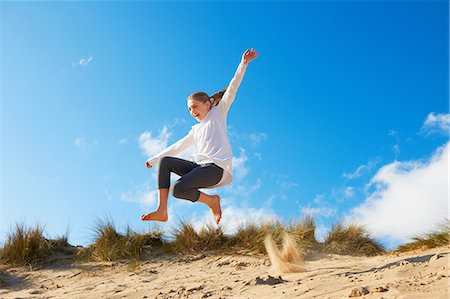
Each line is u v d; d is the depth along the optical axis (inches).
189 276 230.1
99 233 295.1
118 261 274.4
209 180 168.2
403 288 127.5
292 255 228.1
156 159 191.6
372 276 155.4
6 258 277.0
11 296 212.8
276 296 146.1
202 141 176.4
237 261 260.1
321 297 135.3
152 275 244.4
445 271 143.4
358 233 306.5
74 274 254.2
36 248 284.5
